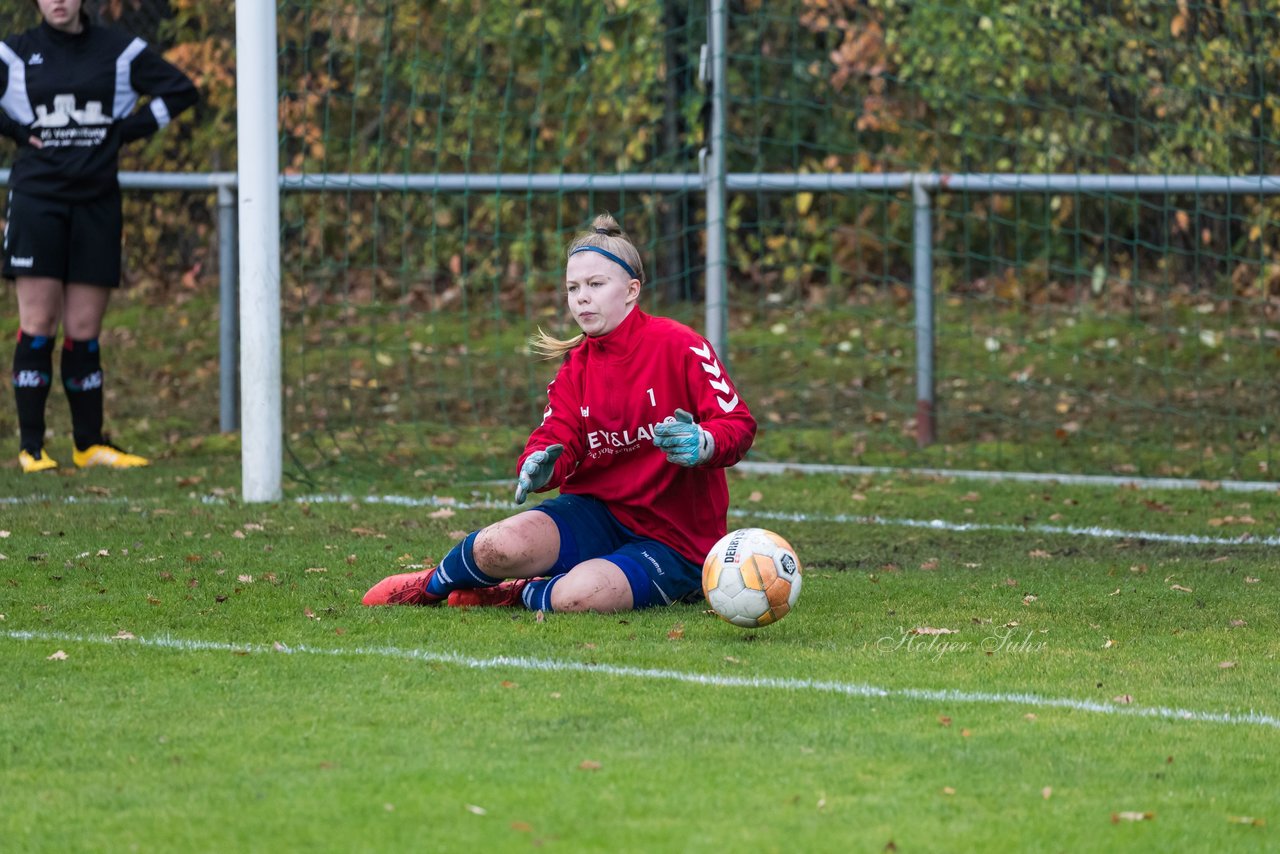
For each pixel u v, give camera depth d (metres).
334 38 37.31
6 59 28.72
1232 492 28.25
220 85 44.34
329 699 13.18
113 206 29.55
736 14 45.50
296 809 10.41
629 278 17.55
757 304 49.75
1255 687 14.16
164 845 9.79
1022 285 49.81
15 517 23.56
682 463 16.39
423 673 14.12
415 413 36.59
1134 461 31.95
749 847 9.82
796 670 14.43
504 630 16.12
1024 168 43.78
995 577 20.05
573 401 17.78
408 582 17.52
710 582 15.95
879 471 30.66
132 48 29.23
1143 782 11.25
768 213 51.12
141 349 44.34
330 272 48.03
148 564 19.86
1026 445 33.75
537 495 27.41
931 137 45.66
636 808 10.48
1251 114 35.84
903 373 42.06
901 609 17.72
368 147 43.78
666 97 44.88
